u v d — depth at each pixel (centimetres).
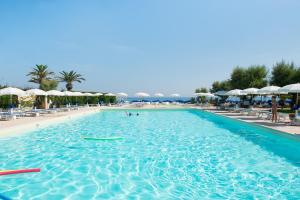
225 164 828
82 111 2614
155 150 1018
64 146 1079
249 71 3709
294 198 569
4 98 2298
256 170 766
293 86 1502
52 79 3859
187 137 1314
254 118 1850
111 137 1298
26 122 1531
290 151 1003
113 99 4309
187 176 713
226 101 3781
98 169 769
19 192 595
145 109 3234
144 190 612
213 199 564
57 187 626
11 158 883
